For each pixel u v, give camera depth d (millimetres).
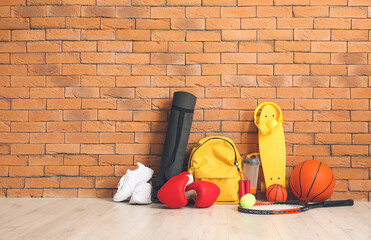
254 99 3473
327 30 3463
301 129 3453
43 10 3514
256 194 3432
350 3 3453
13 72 3523
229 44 3486
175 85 3494
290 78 3471
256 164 3232
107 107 3510
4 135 3498
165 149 3295
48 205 3100
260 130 3309
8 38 3518
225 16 3492
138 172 3299
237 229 2318
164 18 3496
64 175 3496
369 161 3418
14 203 3189
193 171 3240
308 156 3447
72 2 3510
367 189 3406
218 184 3148
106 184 3494
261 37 3477
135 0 3498
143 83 3504
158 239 2092
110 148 3498
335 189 3420
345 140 3439
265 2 3479
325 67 3461
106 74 3512
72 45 3514
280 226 2402
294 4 3475
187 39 3496
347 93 3449
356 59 3451
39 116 3512
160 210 2900
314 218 2637
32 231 2260
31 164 3498
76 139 3498
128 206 3066
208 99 3486
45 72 3521
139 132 3502
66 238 2109
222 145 3270
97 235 2172
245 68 3479
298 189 3109
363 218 2646
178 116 3295
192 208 2986
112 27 3510
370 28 3447
